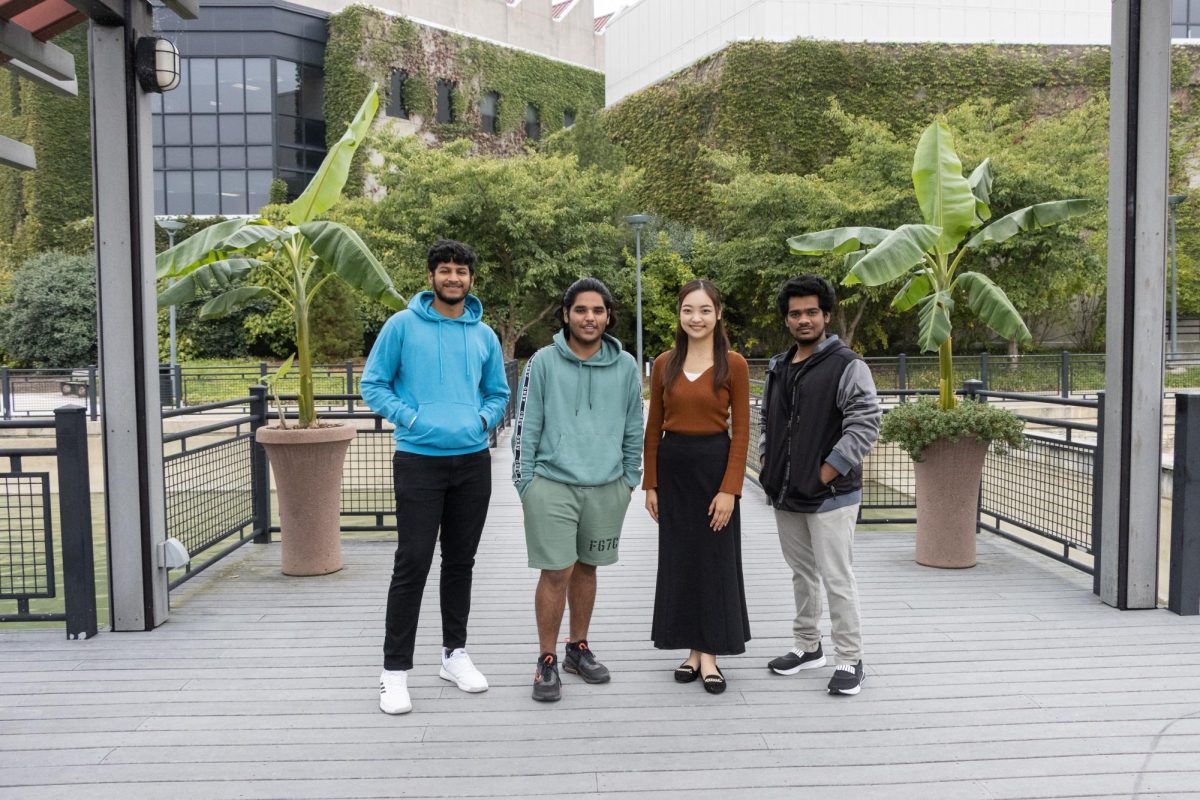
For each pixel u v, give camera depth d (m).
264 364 15.49
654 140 26.73
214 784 2.47
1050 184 16.73
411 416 2.95
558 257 19.56
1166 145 3.86
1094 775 2.49
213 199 27.41
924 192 5.34
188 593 4.54
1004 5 24.61
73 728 2.86
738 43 23.66
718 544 3.08
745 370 3.09
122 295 3.76
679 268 21.92
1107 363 4.14
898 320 21.72
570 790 2.42
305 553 4.88
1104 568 4.22
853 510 3.10
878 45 23.88
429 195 18.95
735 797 2.38
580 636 3.34
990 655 3.51
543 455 3.05
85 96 27.20
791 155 23.66
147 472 3.85
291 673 3.36
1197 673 3.30
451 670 3.22
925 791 2.41
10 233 28.89
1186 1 26.50
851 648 3.11
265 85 27.31
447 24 31.53
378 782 2.48
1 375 12.54
